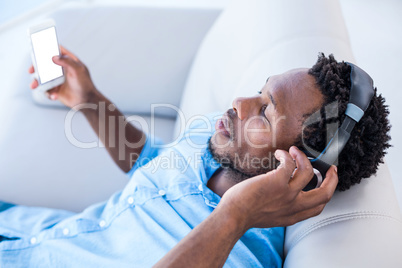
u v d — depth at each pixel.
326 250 0.80
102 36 1.69
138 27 1.70
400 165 1.73
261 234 0.97
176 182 1.03
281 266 0.95
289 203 0.79
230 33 1.46
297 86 0.89
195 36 1.69
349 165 0.87
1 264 1.04
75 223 1.07
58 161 1.48
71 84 1.33
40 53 1.24
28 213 1.27
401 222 0.85
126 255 0.96
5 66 2.47
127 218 1.02
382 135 0.87
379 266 0.75
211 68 1.46
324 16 1.26
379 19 2.68
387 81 2.15
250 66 1.28
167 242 0.94
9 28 2.80
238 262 0.89
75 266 0.99
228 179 1.00
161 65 1.66
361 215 0.84
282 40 1.23
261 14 1.35
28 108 1.63
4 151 1.49
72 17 1.73
